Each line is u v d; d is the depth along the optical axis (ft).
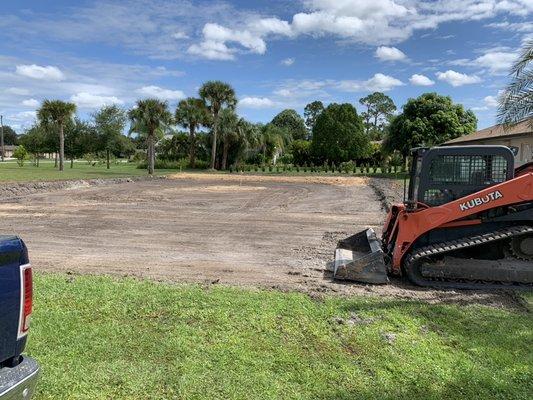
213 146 175.73
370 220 50.16
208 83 173.37
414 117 151.74
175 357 14.66
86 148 199.82
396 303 20.42
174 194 79.30
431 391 12.87
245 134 183.52
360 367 14.28
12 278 9.09
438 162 24.32
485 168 23.84
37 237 37.88
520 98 34.91
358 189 93.04
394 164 173.06
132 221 47.73
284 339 16.22
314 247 35.19
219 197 75.10
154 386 12.94
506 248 23.88
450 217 23.67
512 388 13.04
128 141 213.66
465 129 150.61
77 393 12.47
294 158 223.30
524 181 23.17
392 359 14.76
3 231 40.55
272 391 12.77
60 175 115.34
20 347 9.37
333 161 213.25
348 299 20.94
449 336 16.76
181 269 27.50
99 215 51.80
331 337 16.52
